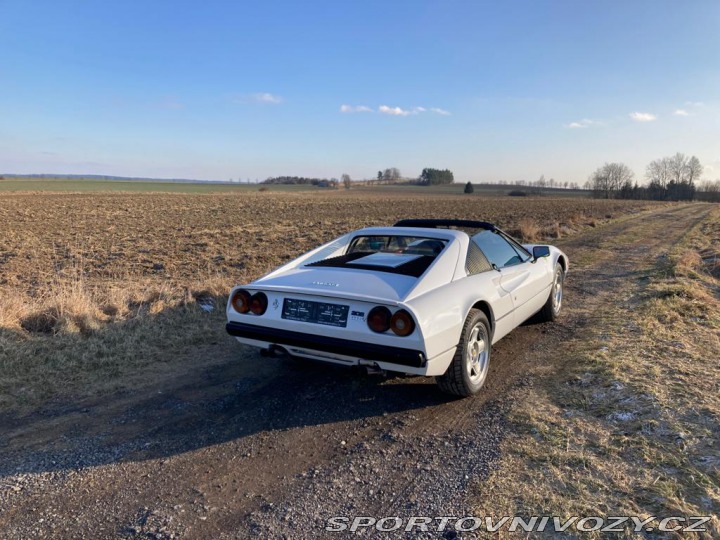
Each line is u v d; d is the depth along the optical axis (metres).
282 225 23.55
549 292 5.65
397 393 3.92
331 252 4.53
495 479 2.68
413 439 3.18
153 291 7.01
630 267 9.66
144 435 3.30
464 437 3.18
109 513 2.48
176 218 28.19
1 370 4.25
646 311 5.95
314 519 2.41
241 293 3.77
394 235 4.40
